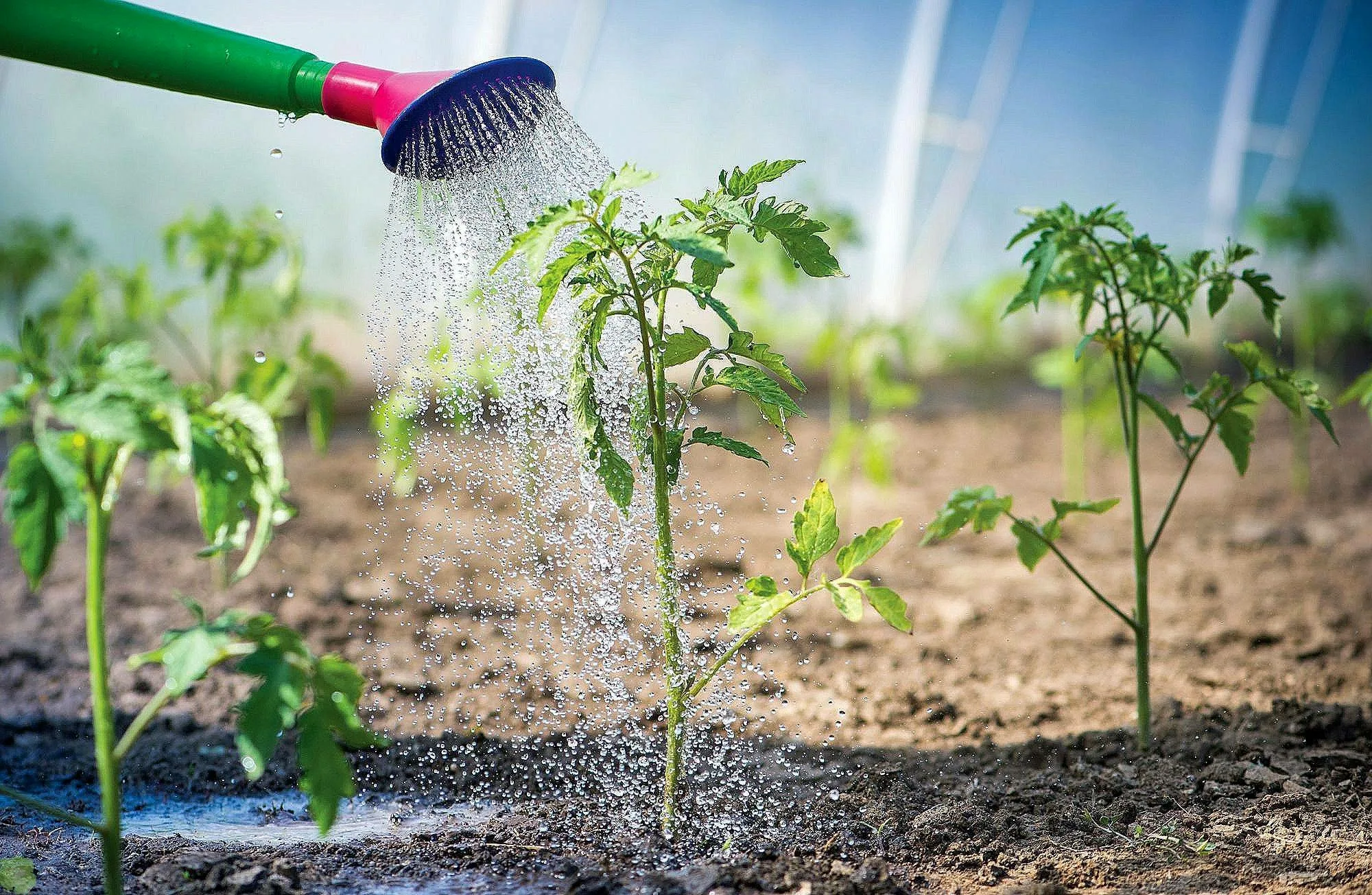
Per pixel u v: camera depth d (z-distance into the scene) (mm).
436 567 2697
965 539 3107
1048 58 5352
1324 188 6285
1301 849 1846
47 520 1619
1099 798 1932
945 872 1816
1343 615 2404
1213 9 5652
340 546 2904
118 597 2547
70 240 3369
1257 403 1988
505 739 2061
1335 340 5473
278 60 1789
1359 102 6234
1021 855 1843
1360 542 3002
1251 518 3334
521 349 1876
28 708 2152
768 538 3023
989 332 5141
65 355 2658
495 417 3639
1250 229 3537
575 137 1859
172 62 1768
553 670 2223
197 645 1638
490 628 2354
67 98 3768
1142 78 5637
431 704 2145
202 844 1862
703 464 3910
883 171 5145
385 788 1976
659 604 1815
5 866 1790
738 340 1790
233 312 2404
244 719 1629
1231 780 1959
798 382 1793
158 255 3961
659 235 1733
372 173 4246
